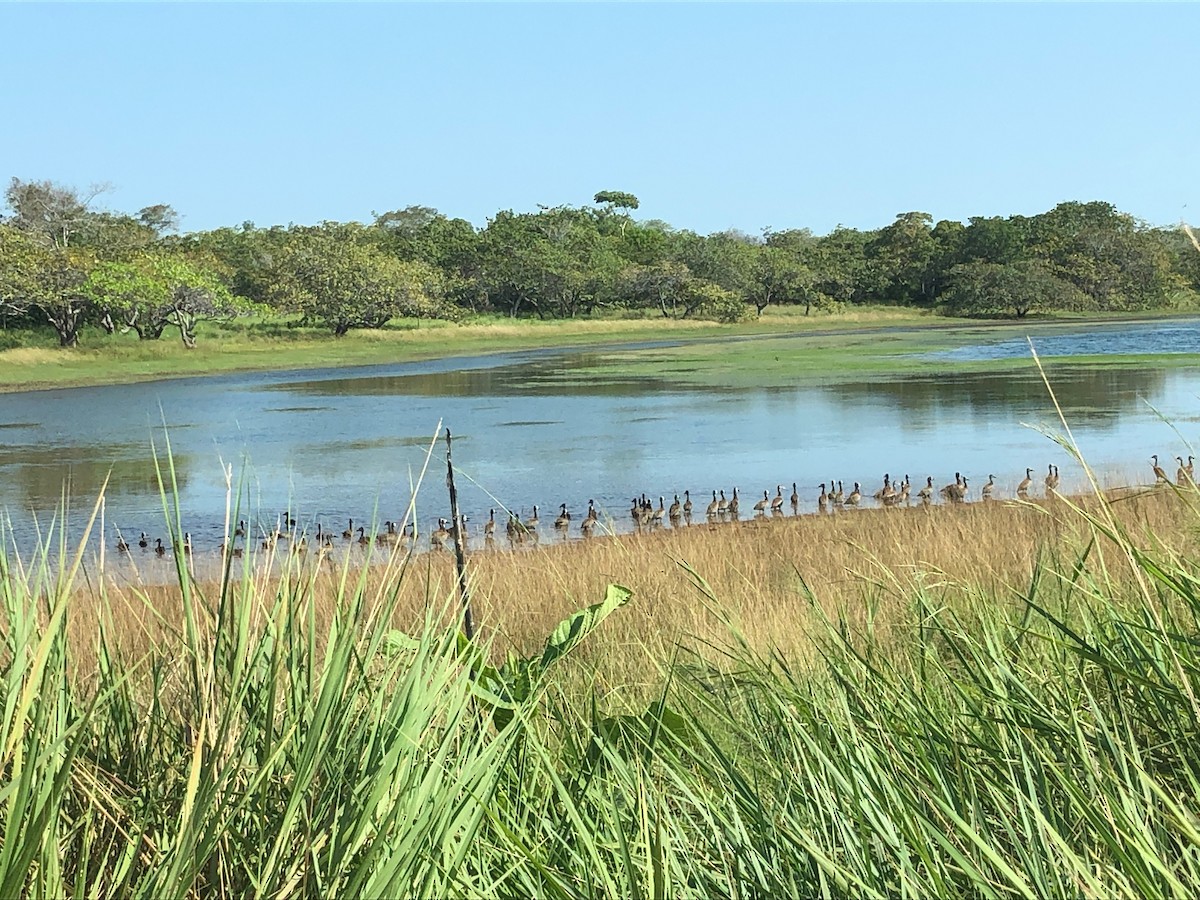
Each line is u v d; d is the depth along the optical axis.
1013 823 2.40
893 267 146.25
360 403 47.06
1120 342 75.62
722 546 13.79
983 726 2.63
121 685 2.32
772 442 31.59
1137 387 43.19
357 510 23.12
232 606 2.24
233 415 43.09
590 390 50.16
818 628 4.65
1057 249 141.12
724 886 2.32
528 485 26.00
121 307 76.38
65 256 74.88
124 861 1.85
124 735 2.28
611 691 4.16
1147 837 1.99
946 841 2.08
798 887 2.26
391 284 95.75
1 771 1.69
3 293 72.81
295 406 46.25
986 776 2.45
